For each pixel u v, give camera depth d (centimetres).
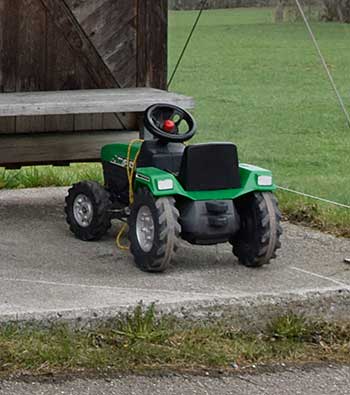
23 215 1478
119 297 1060
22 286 1099
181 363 965
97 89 1554
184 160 1152
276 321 1062
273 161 1720
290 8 1731
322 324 1072
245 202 1191
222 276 1162
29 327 991
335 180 1645
